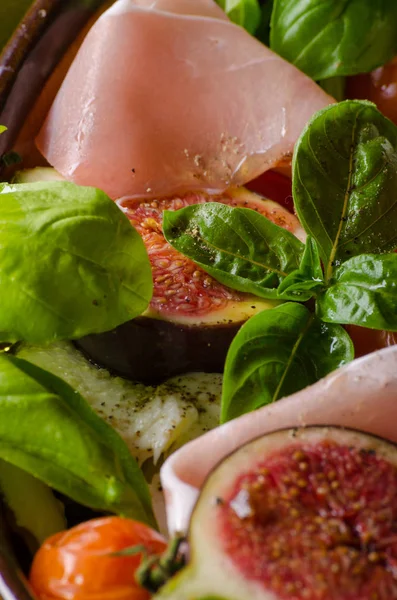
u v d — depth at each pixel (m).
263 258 0.27
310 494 0.22
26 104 0.31
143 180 0.30
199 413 0.27
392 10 0.32
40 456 0.24
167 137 0.31
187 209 0.28
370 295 0.26
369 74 0.33
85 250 0.26
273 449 0.22
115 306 0.26
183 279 0.28
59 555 0.22
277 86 0.31
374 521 0.21
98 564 0.22
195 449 0.23
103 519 0.23
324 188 0.27
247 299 0.28
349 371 0.24
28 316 0.25
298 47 0.32
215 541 0.21
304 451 0.22
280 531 0.21
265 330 0.26
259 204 0.31
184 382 0.28
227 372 0.26
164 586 0.21
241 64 0.31
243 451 0.22
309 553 0.21
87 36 0.31
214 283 0.28
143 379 0.28
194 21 0.31
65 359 0.28
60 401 0.25
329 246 0.27
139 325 0.27
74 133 0.30
